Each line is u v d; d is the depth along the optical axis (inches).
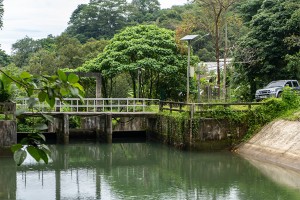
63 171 797.9
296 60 1135.0
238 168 780.0
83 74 1179.9
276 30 1184.8
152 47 1259.8
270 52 1206.3
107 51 1301.7
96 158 943.7
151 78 1320.1
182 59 1280.8
